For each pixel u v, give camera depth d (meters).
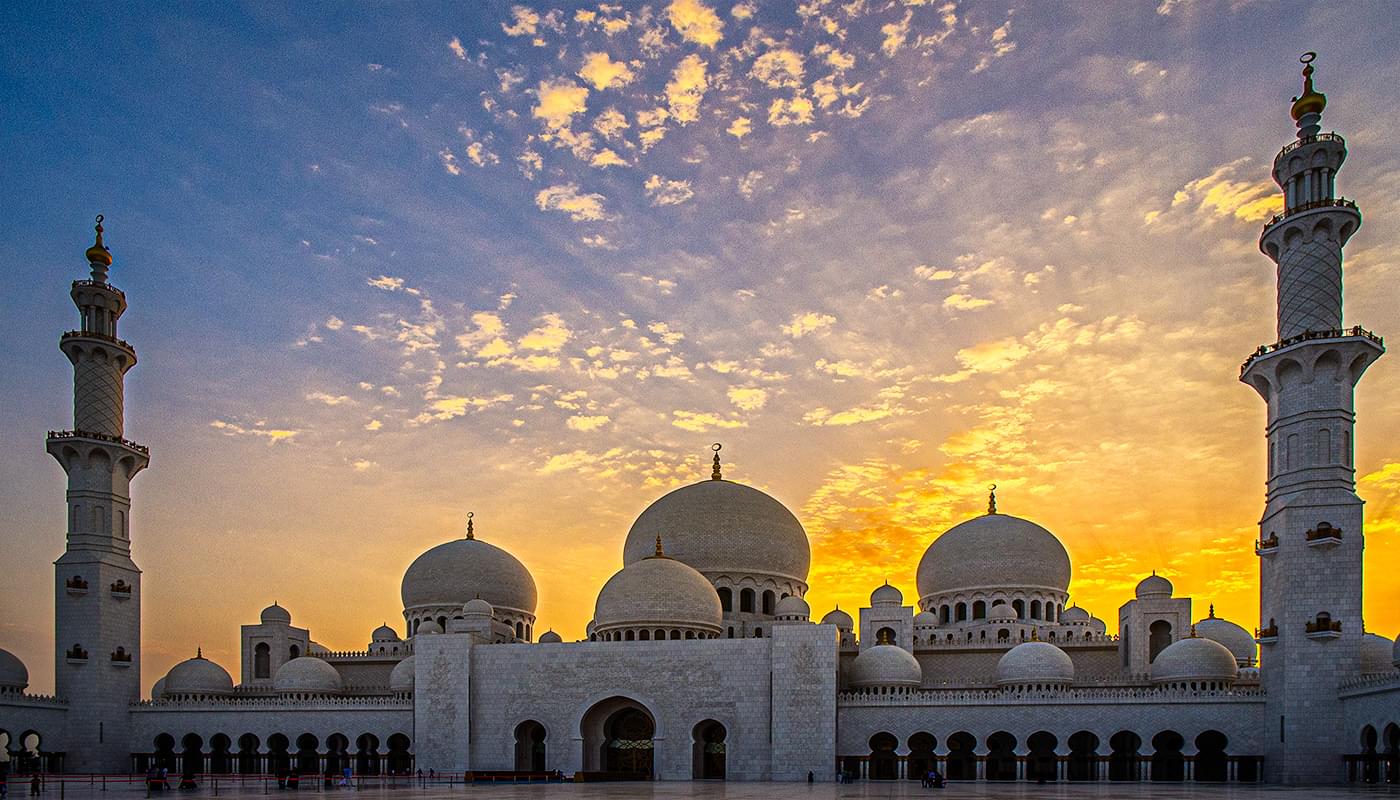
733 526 114.25
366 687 116.31
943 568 117.81
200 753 105.12
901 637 106.44
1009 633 108.56
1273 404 85.19
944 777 91.25
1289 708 78.62
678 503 117.31
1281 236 84.94
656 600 100.75
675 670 96.00
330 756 104.75
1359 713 73.44
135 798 59.53
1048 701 90.19
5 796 62.44
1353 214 81.44
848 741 93.69
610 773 93.50
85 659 99.06
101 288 104.50
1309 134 84.88
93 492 102.31
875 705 94.00
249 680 119.94
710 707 94.56
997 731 90.88
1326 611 78.19
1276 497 83.56
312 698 107.06
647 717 99.75
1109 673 105.25
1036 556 114.44
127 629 103.69
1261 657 85.44
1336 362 80.69
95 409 103.44
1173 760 92.94
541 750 100.00
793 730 91.69
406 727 102.12
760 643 94.94
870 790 71.31
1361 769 74.38
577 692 97.56
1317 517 79.44
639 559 116.06
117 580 102.94
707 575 112.44
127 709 102.94
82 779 86.31
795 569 117.19
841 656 107.50
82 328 104.38
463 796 62.06
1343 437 80.50
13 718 91.44
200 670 111.38
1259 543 84.31
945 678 106.56
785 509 120.44
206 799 58.91
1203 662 91.19
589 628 110.12
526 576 128.88
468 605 107.94
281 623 122.69
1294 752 77.88
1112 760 93.00
